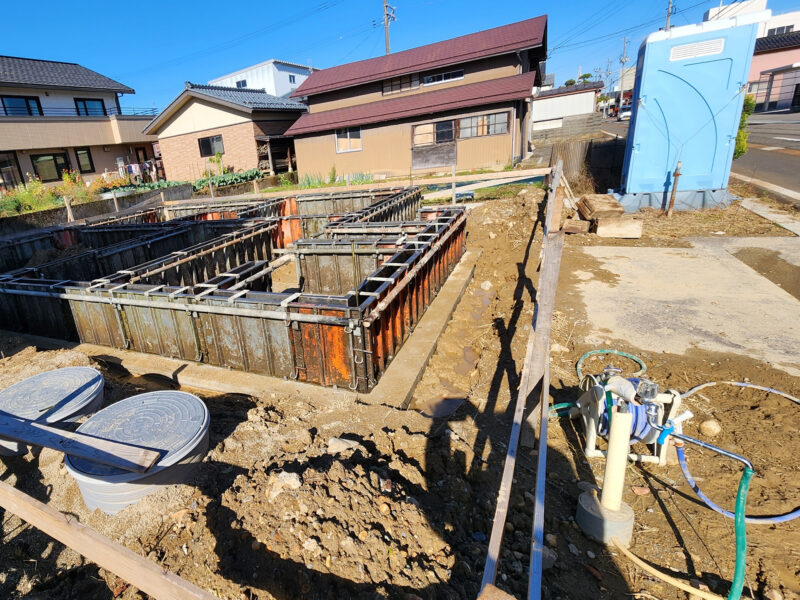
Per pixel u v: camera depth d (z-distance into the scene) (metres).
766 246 9.02
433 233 8.02
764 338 5.83
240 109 24.41
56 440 3.28
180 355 6.15
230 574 2.83
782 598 2.76
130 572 1.92
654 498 3.62
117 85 27.84
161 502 3.41
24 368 5.49
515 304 7.48
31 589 3.01
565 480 3.85
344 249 7.95
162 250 10.28
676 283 7.73
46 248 11.92
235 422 4.79
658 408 3.66
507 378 5.42
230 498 3.33
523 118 22.41
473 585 2.89
